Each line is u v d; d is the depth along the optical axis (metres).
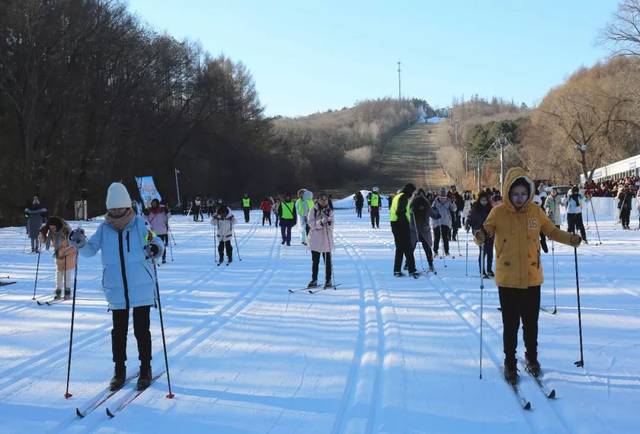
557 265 12.99
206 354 6.55
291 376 5.75
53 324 8.34
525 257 5.45
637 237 19.50
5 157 39.91
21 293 11.19
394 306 8.87
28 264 16.20
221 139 69.38
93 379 5.84
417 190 12.34
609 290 9.85
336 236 23.38
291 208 19.91
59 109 42.56
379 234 24.16
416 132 166.38
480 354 5.71
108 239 5.52
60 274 10.37
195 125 63.22
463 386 5.32
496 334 7.05
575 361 5.96
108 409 4.86
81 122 45.66
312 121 166.00
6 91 39.47
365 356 6.32
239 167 71.88
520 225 5.48
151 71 55.97
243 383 5.58
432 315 8.18
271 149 80.88
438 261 14.37
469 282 11.05
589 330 7.15
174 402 5.14
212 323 8.05
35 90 39.53
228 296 10.20
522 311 5.59
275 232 26.41
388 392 5.16
